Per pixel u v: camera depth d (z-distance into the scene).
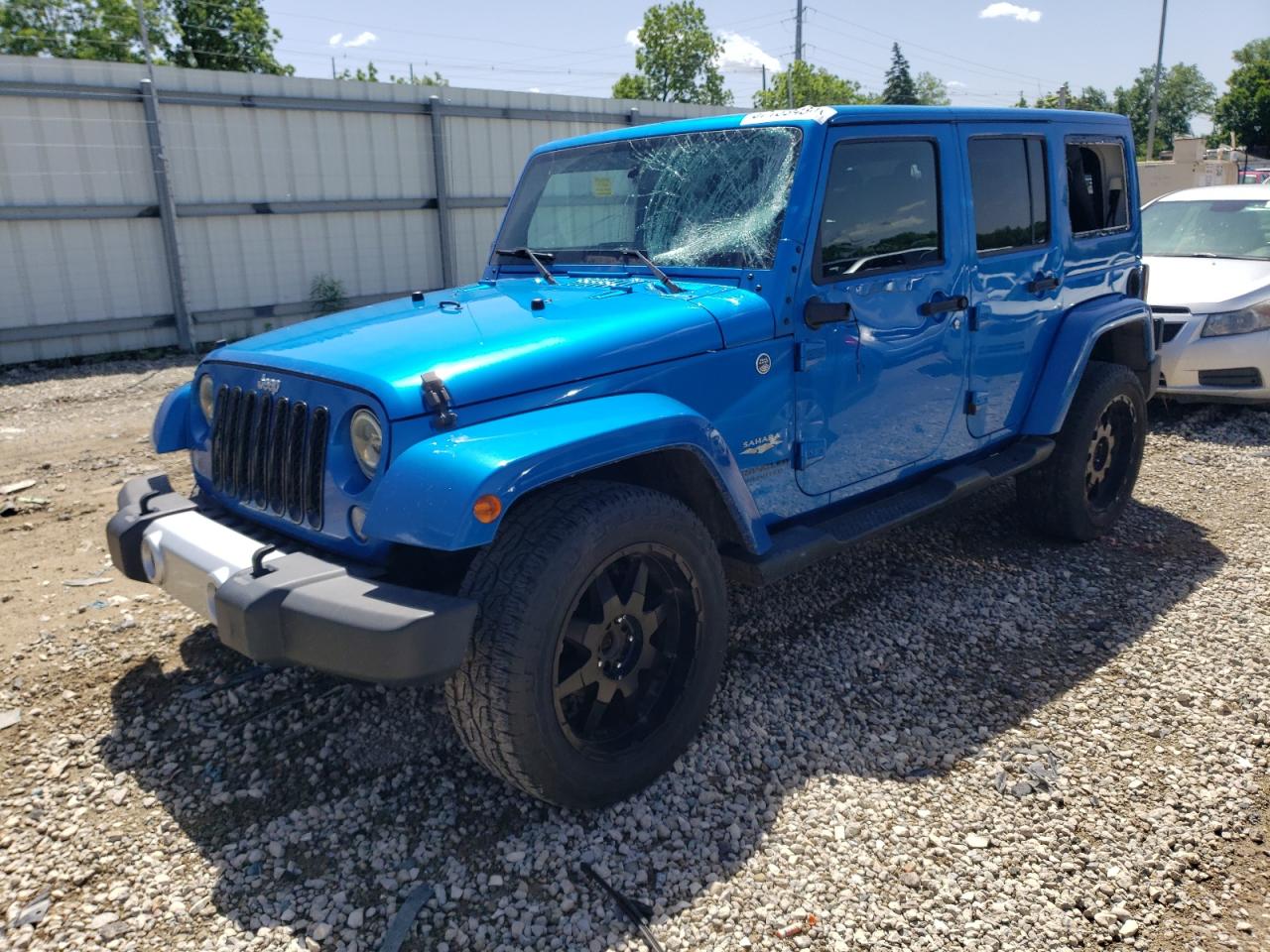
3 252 10.41
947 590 4.26
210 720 3.23
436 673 2.31
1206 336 6.83
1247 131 67.25
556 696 2.55
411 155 13.34
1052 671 3.55
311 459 2.69
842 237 3.35
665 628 2.93
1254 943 2.30
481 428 2.49
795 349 3.22
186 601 2.84
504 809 2.77
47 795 2.86
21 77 10.17
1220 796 2.83
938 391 3.85
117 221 11.06
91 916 2.39
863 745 3.09
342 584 2.46
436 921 2.36
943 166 3.73
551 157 4.05
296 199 12.41
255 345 3.11
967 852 2.60
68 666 3.59
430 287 13.95
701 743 3.08
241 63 31.97
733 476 2.93
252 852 2.61
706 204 3.42
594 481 2.70
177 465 6.48
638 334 2.85
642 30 50.41
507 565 2.46
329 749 3.06
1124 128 4.91
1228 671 3.52
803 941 2.29
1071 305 4.54
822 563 4.55
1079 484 4.57
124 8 29.09
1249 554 4.62
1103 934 2.32
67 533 5.14
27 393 9.28
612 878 2.50
